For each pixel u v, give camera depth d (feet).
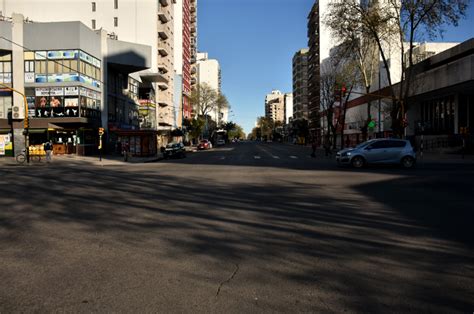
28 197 35.81
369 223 24.38
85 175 59.67
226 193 37.81
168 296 13.21
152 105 183.21
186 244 19.72
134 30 191.62
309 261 17.02
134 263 16.75
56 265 16.51
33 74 120.88
